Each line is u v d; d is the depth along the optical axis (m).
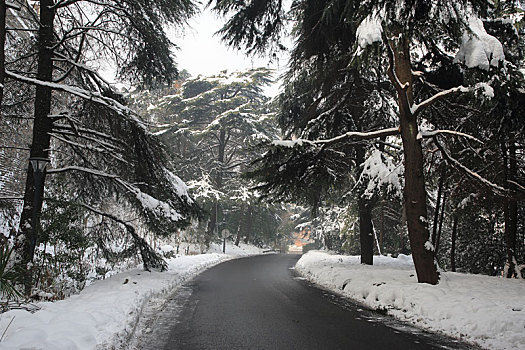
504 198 13.59
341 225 32.34
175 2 11.77
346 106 16.81
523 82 10.91
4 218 11.40
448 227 24.28
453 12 8.45
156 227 13.10
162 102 35.94
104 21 12.16
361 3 8.31
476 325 6.52
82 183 13.35
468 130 13.39
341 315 8.41
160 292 10.58
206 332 6.78
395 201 15.74
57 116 11.17
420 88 12.94
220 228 45.75
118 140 12.15
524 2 10.86
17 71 10.95
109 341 4.99
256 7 11.36
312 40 13.10
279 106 19.91
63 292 9.08
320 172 13.92
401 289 9.33
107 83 12.48
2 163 15.92
